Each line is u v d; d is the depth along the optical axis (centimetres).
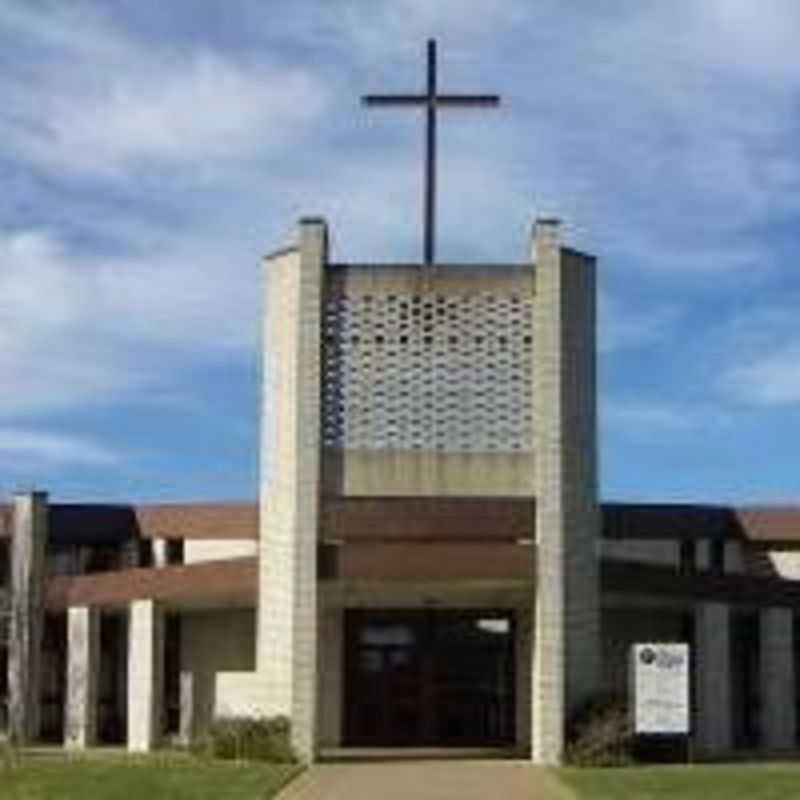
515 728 4791
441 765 4172
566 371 4556
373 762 4284
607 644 5134
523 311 4569
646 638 5178
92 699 5312
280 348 4641
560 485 4509
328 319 4572
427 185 4612
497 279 4578
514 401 4544
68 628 5444
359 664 4866
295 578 4491
